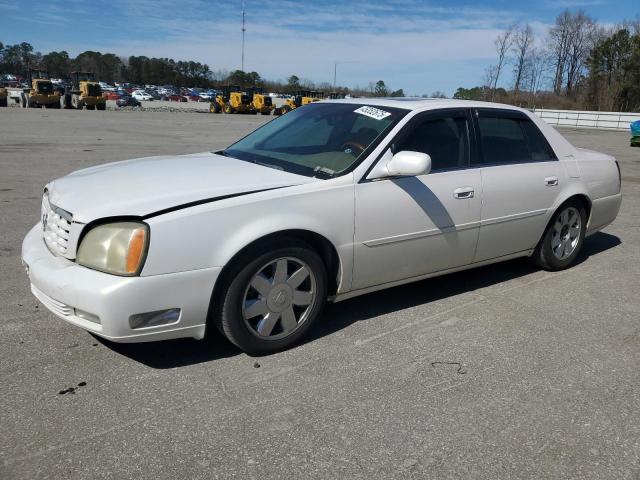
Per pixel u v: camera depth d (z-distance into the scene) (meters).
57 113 31.91
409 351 3.53
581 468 2.50
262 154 4.08
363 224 3.57
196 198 3.07
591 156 5.35
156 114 36.41
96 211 2.97
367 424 2.75
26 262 3.25
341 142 3.87
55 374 3.07
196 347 3.45
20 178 9.02
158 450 2.50
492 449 2.61
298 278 3.40
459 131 4.23
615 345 3.71
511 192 4.43
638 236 6.75
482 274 5.08
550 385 3.18
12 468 2.35
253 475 2.38
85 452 2.47
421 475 2.42
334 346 3.55
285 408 2.86
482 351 3.56
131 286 2.82
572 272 5.23
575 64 59.88
